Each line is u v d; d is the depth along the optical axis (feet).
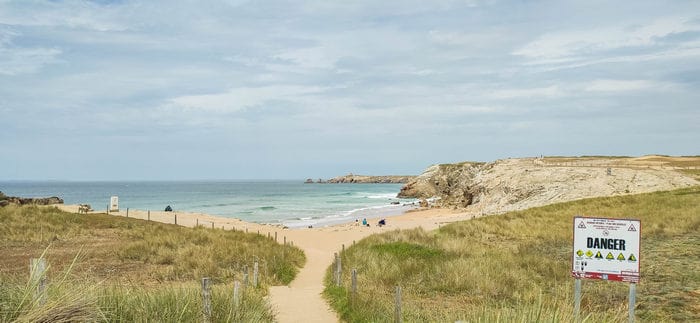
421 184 451.12
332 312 43.21
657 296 43.29
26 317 16.97
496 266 58.65
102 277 55.42
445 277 54.54
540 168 220.43
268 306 36.99
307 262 95.45
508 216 127.75
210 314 26.25
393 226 186.19
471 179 278.87
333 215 272.72
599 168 204.95
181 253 75.51
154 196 506.48
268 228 174.50
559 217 116.26
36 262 19.71
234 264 72.43
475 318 22.90
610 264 24.90
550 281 52.42
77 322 18.62
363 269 65.67
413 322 32.55
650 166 221.05
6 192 643.04
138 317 23.47
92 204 352.28
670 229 83.41
